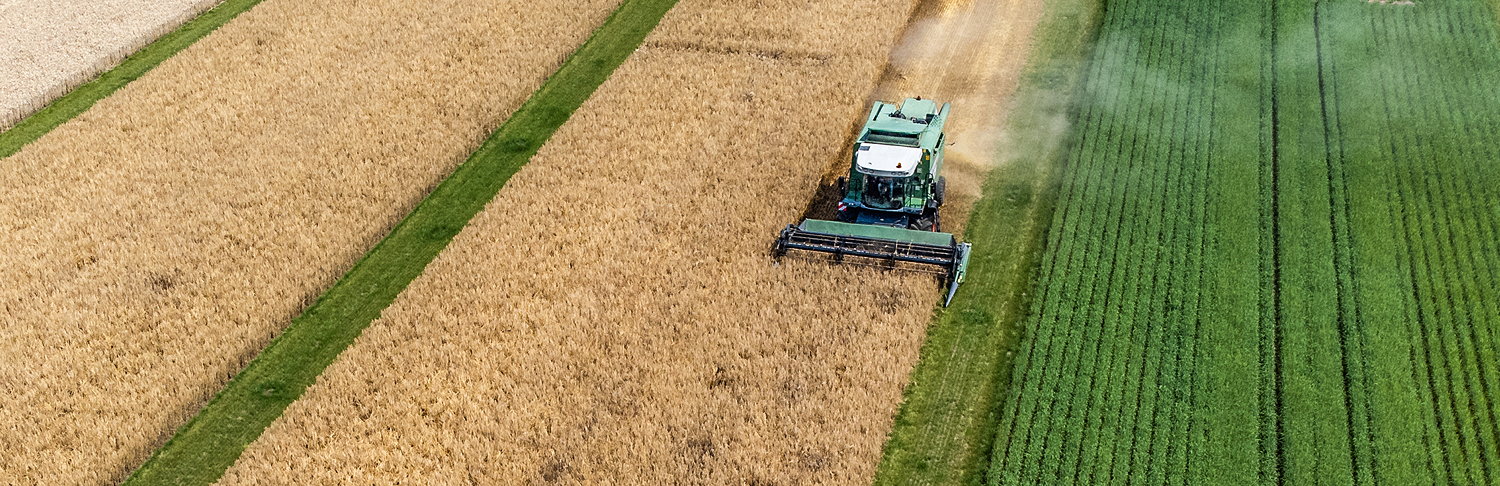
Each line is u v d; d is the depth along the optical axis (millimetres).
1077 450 23656
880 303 28156
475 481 23594
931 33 43625
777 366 26203
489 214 32844
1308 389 24734
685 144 35938
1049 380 25547
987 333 27453
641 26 44812
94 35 45531
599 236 31391
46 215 33281
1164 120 36656
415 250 32094
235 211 33281
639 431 24484
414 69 41375
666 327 27703
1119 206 32094
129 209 33438
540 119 38844
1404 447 23172
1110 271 29281
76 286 29859
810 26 43406
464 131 37344
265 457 24328
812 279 29172
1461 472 22531
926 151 29438
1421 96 37531
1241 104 37469
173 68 42031
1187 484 22578
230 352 27516
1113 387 25188
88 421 25266
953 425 24781
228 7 48000
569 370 26344
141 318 28625
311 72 41250
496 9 46062
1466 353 25734
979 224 31781
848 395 25203
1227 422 24016
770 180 33938
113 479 24406
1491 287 28016
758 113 37625
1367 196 32094
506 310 28578
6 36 45531
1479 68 39094
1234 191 32562
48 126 39312
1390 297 27734
